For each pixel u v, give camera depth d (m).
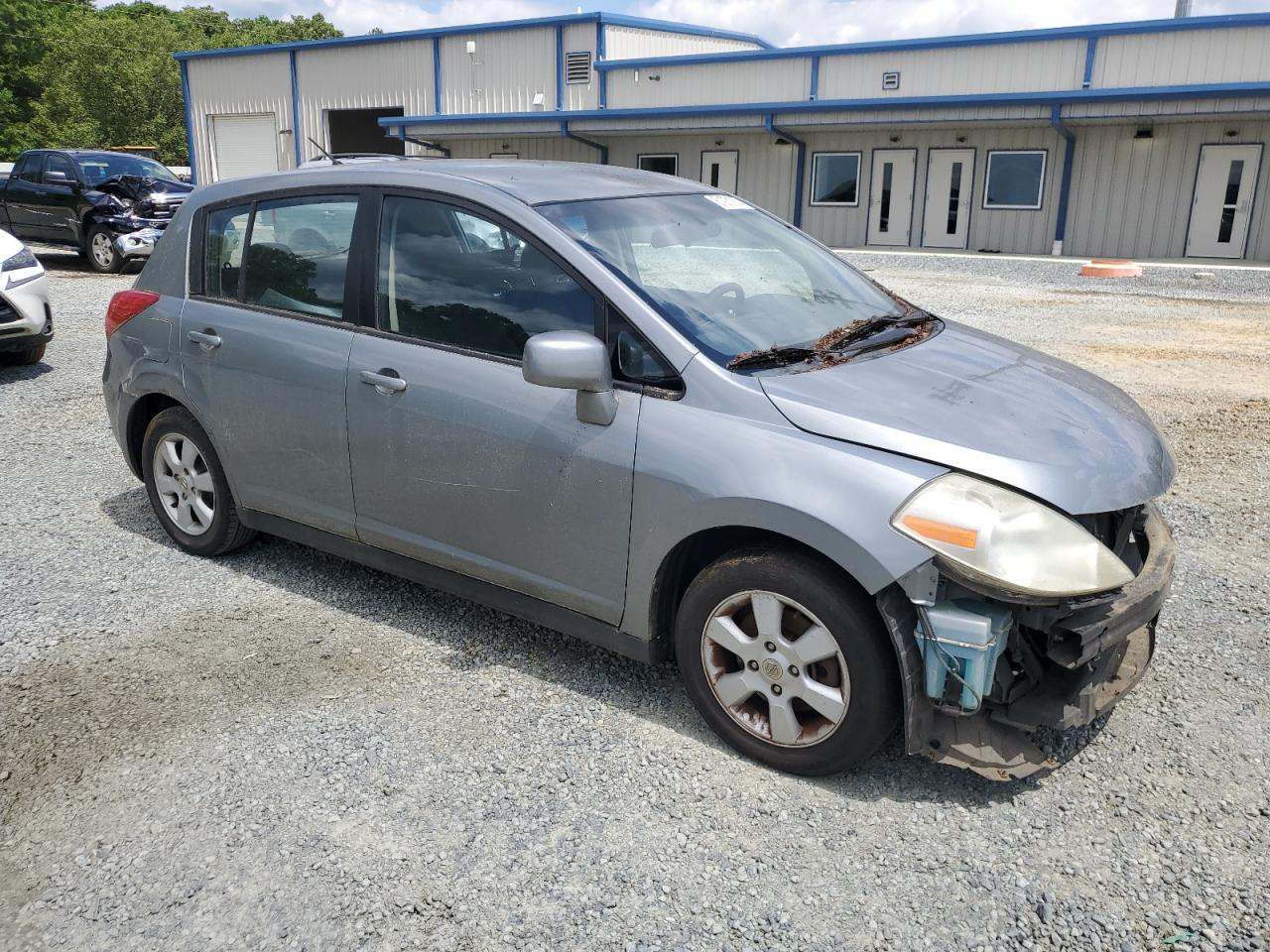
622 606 3.29
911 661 2.76
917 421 2.88
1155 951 2.38
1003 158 23.28
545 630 4.01
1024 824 2.84
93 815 2.88
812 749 2.99
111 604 4.21
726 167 26.83
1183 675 3.64
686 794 2.97
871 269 18.53
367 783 3.02
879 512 2.72
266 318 4.11
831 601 2.84
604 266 3.30
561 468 3.29
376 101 32.59
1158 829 2.81
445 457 3.57
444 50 31.03
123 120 69.25
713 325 3.26
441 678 3.63
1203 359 9.55
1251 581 4.46
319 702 3.46
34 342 8.16
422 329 3.67
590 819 2.86
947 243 24.39
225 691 3.53
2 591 4.32
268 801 2.93
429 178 3.73
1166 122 21.25
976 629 2.64
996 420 2.96
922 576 2.67
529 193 3.58
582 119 26.89
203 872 2.65
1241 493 5.66
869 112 23.00
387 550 3.94
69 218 15.89
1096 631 2.67
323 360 3.88
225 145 36.09
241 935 2.44
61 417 7.16
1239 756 3.15
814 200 25.78
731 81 26.33
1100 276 17.39
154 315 4.52
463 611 4.18
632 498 3.14
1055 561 2.66
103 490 5.67
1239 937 2.41
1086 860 2.69
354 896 2.57
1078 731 3.28
